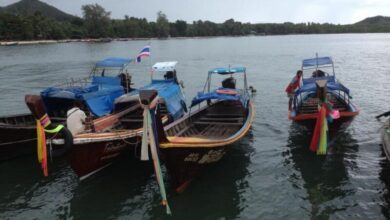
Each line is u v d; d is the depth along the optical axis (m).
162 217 11.38
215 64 53.09
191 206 11.89
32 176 14.41
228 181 13.44
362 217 10.97
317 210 11.44
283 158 15.33
